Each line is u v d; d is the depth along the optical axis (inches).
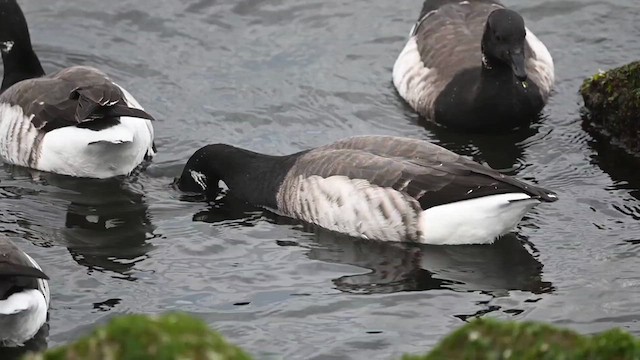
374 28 807.1
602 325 470.6
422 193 542.6
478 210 534.9
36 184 627.2
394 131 695.7
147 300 507.5
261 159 618.8
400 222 546.6
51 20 810.8
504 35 660.1
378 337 469.4
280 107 721.0
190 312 496.1
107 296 511.2
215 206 609.0
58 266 538.9
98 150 621.3
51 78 653.9
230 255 551.5
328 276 527.8
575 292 501.0
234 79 751.7
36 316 463.5
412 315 488.4
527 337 314.3
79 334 478.0
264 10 821.9
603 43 776.3
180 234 574.6
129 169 639.8
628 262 525.7
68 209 601.6
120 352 278.1
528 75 698.8
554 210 583.2
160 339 279.1
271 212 598.9
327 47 788.0
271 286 519.2
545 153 657.6
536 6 817.5
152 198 617.9
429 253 542.9
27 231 575.5
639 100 644.1
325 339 470.0
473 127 688.4
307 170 582.6
